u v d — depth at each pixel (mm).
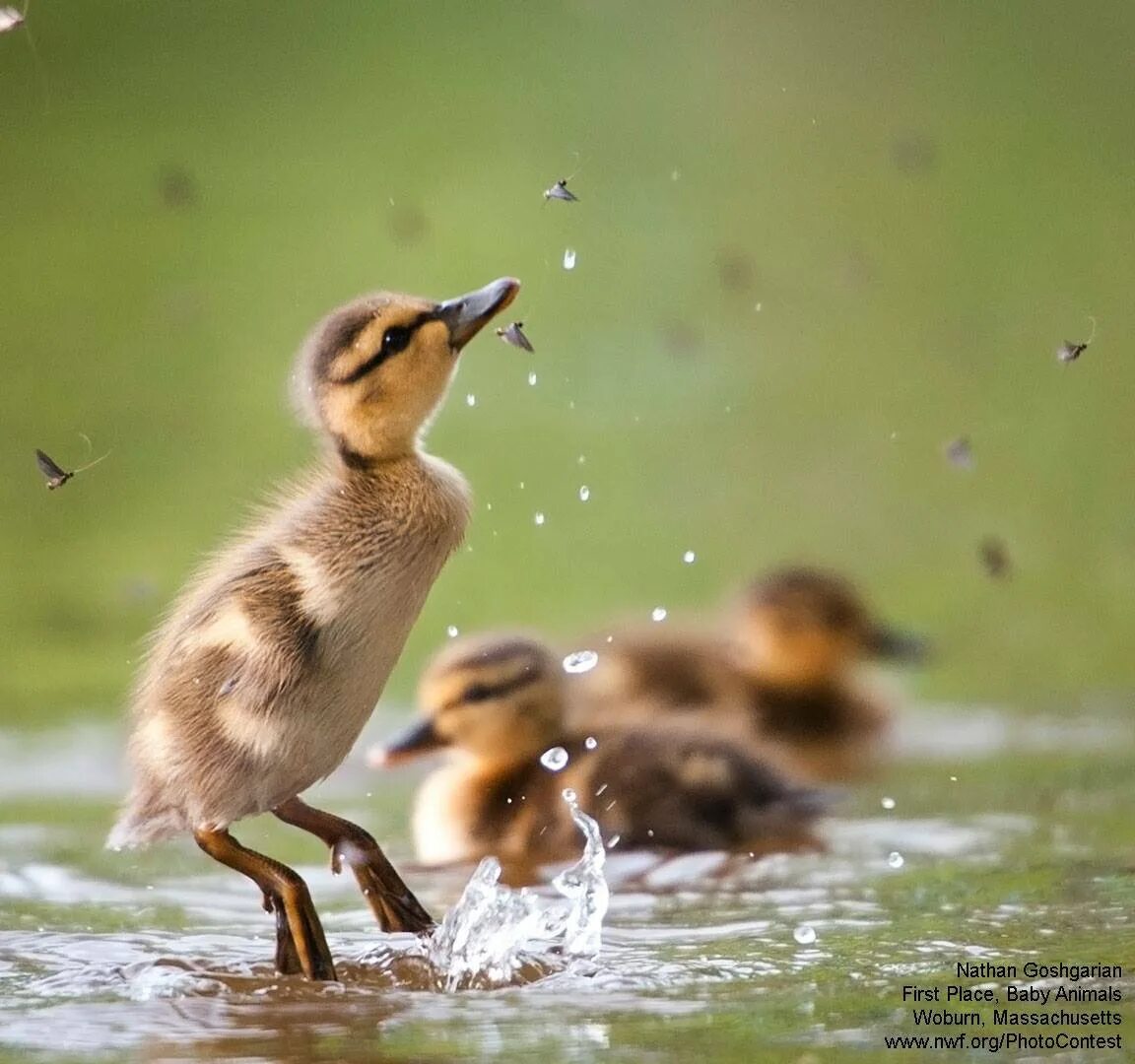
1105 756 11188
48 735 12133
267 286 21891
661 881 8469
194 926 7734
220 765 6941
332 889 8578
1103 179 24125
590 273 21922
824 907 7793
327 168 24891
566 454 18328
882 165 24672
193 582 7500
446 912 7859
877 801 10180
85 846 9406
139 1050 5801
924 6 29141
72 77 27484
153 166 25156
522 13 29641
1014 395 19359
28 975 6855
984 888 8055
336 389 7336
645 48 28344
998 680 13492
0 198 24578
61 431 19016
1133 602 15086
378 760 9969
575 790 9586
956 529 16688
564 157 24875
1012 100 26297
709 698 12398
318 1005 6375
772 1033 5887
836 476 17844
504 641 10477
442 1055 5676
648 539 16562
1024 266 22078
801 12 29281
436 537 7234
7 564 16391
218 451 18406
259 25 29062
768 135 25422
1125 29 28172
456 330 7543
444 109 26266
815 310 21250
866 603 13398
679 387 19766
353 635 6977
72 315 21609
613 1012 6195
